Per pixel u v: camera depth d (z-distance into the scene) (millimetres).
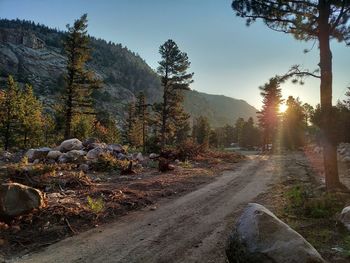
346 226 9094
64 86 43875
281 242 6559
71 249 8484
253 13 15688
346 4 14133
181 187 16953
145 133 75312
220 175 22344
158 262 7691
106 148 27203
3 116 53875
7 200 9961
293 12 15367
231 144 128500
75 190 14781
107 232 9805
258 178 20875
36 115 58812
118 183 17266
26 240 8883
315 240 8578
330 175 14602
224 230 9977
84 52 43844
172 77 49719
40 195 10922
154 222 10852
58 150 26422
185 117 51250
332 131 14648
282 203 13047
